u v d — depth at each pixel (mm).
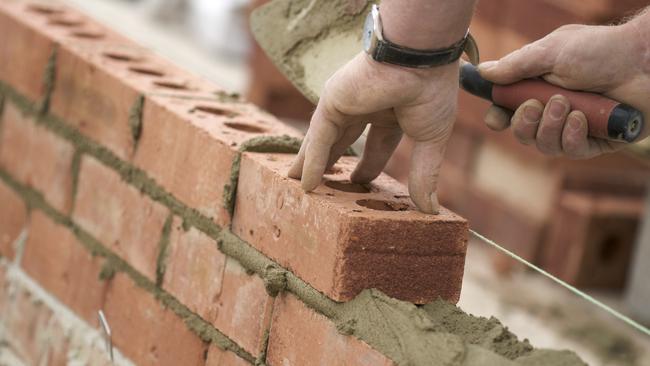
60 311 4730
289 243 3551
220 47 8953
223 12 9086
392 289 3402
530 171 6973
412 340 3229
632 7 5625
